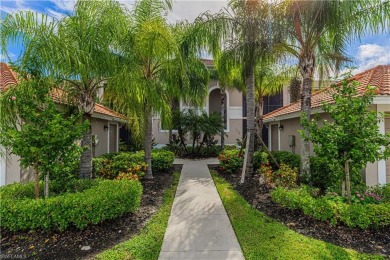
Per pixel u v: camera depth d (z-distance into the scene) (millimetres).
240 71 9578
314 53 7941
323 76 8703
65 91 6758
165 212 6074
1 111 5223
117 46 7000
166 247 4434
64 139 5262
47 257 4043
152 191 8016
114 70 6676
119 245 4379
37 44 5344
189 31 8844
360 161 5223
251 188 8086
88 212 4770
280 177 7695
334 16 6754
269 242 4465
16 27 5492
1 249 4262
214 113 18672
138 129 9445
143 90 7422
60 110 6707
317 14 6852
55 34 5684
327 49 8125
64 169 5473
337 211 4949
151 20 8008
